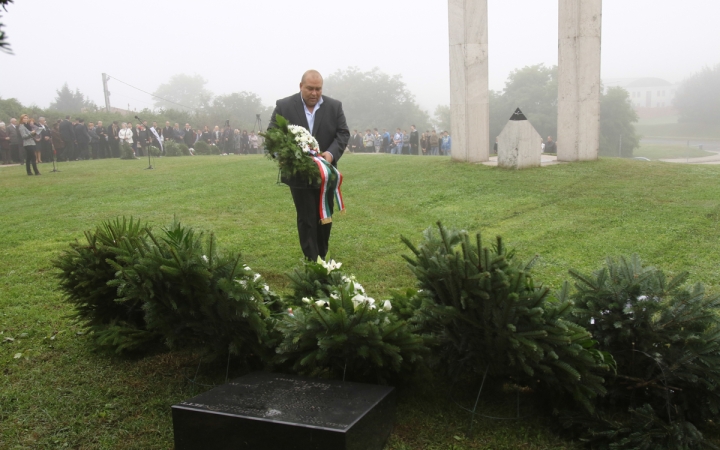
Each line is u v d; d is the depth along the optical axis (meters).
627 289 3.63
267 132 5.90
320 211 6.00
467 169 14.72
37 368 4.41
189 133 33.53
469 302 3.40
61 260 4.68
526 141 14.35
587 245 7.79
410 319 3.69
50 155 24.73
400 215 10.14
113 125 28.88
